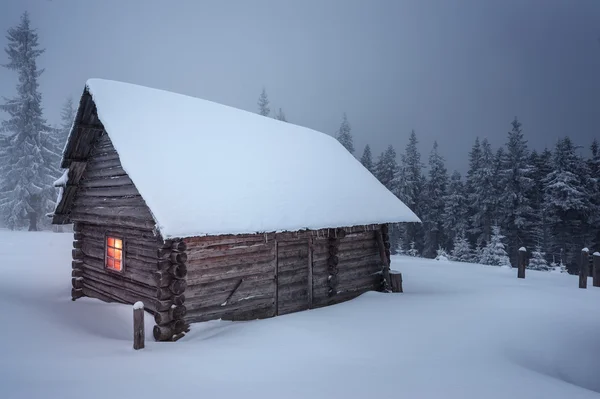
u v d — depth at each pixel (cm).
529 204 3809
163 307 748
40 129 3297
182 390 456
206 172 925
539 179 3969
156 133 945
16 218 3172
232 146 1095
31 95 3231
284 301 1005
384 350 661
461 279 1502
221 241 870
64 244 2314
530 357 680
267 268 966
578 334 794
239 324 831
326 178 1238
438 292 1241
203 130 1081
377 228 1259
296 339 715
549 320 868
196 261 826
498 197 3772
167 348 658
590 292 1207
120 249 955
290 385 486
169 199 776
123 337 767
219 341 703
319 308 989
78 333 752
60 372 513
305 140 1422
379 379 519
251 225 857
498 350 682
